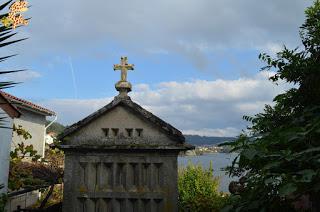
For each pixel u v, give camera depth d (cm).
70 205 720
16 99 1308
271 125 412
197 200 970
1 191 841
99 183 727
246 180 308
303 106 402
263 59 413
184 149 710
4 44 275
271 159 282
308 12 403
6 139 871
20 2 267
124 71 770
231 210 322
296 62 392
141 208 716
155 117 728
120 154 728
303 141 291
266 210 300
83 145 725
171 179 714
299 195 281
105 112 739
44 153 1702
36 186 979
